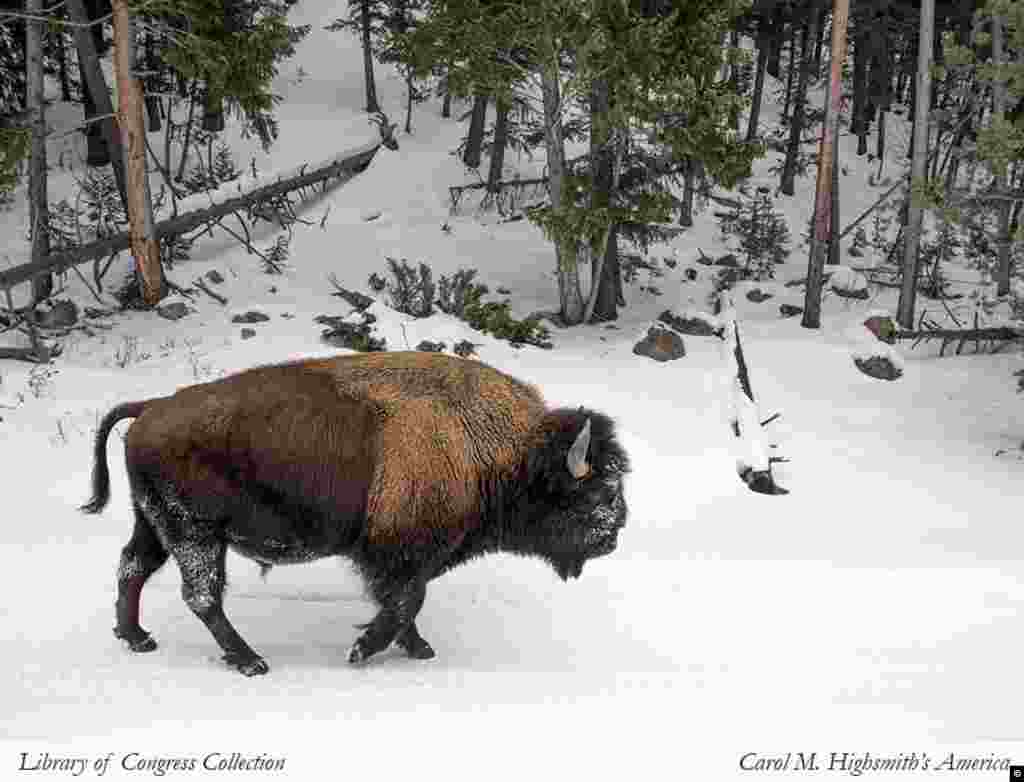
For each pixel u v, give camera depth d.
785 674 4.94
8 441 10.72
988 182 23.64
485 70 18.19
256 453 4.66
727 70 32.78
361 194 26.28
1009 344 19.59
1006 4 14.43
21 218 21.30
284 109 30.64
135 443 4.77
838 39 18.52
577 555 5.22
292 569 7.18
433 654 5.33
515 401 5.08
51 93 28.69
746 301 22.53
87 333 16.08
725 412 14.02
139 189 16.95
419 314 17.94
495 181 26.20
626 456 5.11
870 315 19.45
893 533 10.05
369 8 33.50
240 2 21.78
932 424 14.98
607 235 18.78
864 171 34.22
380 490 4.73
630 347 17.58
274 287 19.77
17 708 3.88
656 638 5.84
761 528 10.10
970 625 6.09
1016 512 11.02
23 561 6.89
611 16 17.14
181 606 6.04
